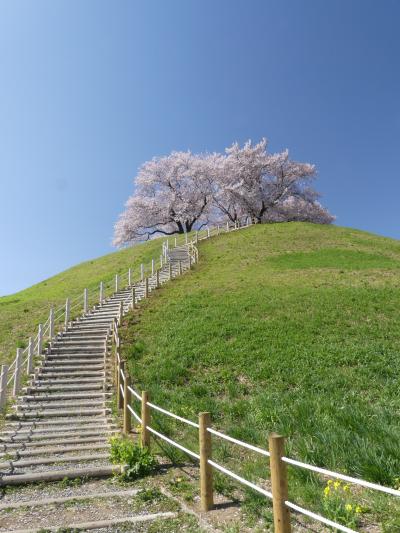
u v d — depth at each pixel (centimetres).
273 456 466
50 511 602
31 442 948
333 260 3300
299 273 2862
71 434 1003
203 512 583
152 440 910
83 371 1573
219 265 3278
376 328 1670
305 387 1204
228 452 805
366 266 3020
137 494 656
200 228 6444
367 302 2005
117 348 1512
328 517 519
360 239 4225
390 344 1495
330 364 1352
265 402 1068
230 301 2167
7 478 722
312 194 6181
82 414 1202
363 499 573
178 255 3750
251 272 2959
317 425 841
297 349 1495
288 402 1062
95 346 1792
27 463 802
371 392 1127
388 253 3634
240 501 609
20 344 1947
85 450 893
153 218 5866
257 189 5947
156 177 5888
